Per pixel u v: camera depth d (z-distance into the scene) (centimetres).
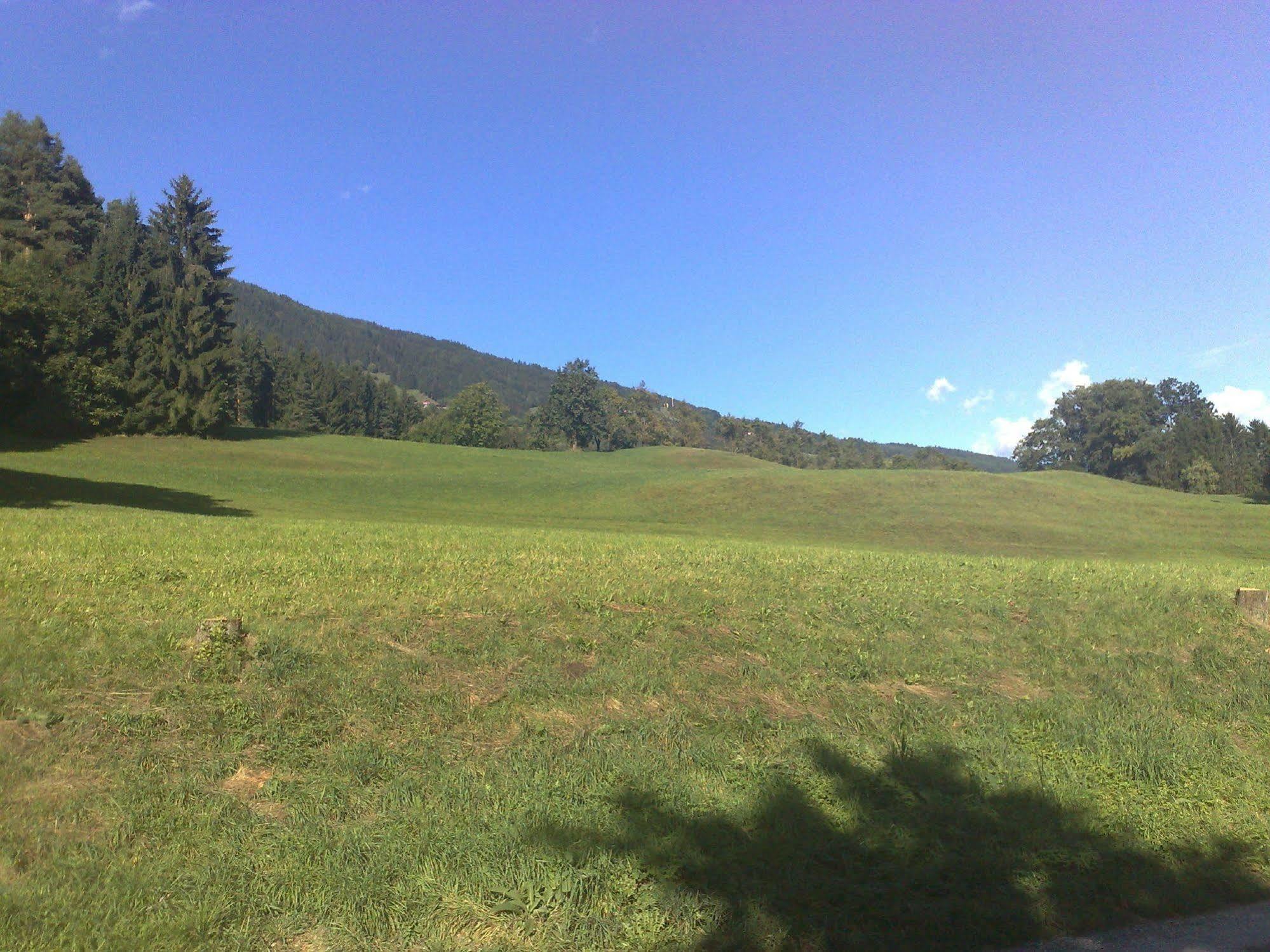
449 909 500
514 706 789
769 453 19225
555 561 1473
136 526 1795
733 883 541
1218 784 786
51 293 6862
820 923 510
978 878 582
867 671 973
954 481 6488
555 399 15850
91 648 784
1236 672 1066
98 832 543
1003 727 876
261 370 13375
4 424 7181
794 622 1118
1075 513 5522
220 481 5581
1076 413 14262
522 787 644
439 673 827
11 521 1750
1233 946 521
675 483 6638
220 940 460
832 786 703
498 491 6200
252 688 746
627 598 1150
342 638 877
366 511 4616
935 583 1448
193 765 631
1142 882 598
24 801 560
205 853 532
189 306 8894
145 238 9175
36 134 8862
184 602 976
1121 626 1209
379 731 714
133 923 463
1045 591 1411
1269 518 5400
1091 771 792
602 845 570
